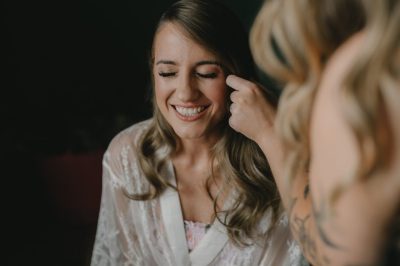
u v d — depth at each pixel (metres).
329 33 0.69
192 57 1.17
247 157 1.32
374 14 0.59
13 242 2.63
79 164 2.64
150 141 1.38
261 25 0.74
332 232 0.65
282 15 0.70
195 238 1.35
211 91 1.20
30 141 2.80
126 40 3.21
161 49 1.19
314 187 0.67
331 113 0.62
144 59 3.24
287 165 0.81
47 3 3.05
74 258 2.52
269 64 0.74
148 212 1.38
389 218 0.61
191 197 1.37
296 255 1.32
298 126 0.72
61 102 3.14
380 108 0.59
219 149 1.32
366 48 0.58
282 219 1.31
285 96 0.74
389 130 0.59
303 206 0.83
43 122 3.06
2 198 2.72
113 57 3.21
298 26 0.68
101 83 3.21
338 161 0.62
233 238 1.31
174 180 1.36
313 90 0.70
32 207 2.78
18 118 3.03
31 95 3.09
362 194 0.61
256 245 1.32
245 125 1.08
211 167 1.34
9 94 3.04
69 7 3.09
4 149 2.73
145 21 3.20
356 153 0.59
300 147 0.75
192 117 1.22
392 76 0.58
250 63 1.30
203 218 1.37
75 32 3.12
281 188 0.97
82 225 2.77
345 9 0.68
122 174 1.41
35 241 2.64
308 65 0.70
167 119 1.27
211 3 1.21
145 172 1.36
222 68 1.20
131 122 3.03
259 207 1.30
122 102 3.25
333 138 0.62
